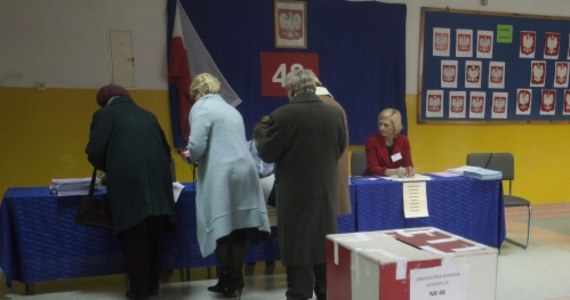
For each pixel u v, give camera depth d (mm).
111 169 2389
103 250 2752
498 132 4844
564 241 3898
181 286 2896
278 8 4102
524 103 4887
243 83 4074
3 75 3631
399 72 4449
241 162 2445
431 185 3107
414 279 1188
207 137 2432
